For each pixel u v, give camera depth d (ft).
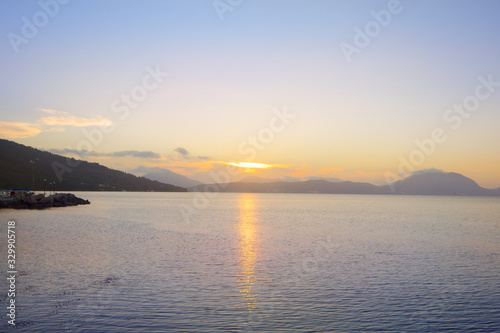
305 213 417.28
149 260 121.90
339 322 69.31
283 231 222.28
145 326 65.72
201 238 183.42
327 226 257.75
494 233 222.07
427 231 231.30
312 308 76.59
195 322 68.03
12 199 389.39
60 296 81.20
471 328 67.67
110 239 172.14
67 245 150.20
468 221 317.42
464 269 114.42
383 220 320.29
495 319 71.97
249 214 389.19
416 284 95.96
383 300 82.48
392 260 128.57
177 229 226.17
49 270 104.17
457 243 175.83
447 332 65.72
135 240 171.12
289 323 68.49
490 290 90.99
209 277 100.12
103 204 513.86
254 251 144.56
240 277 100.73
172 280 96.27
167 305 76.64
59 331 62.85
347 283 96.02
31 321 67.00
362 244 168.96
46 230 199.93
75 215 309.63
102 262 116.88
